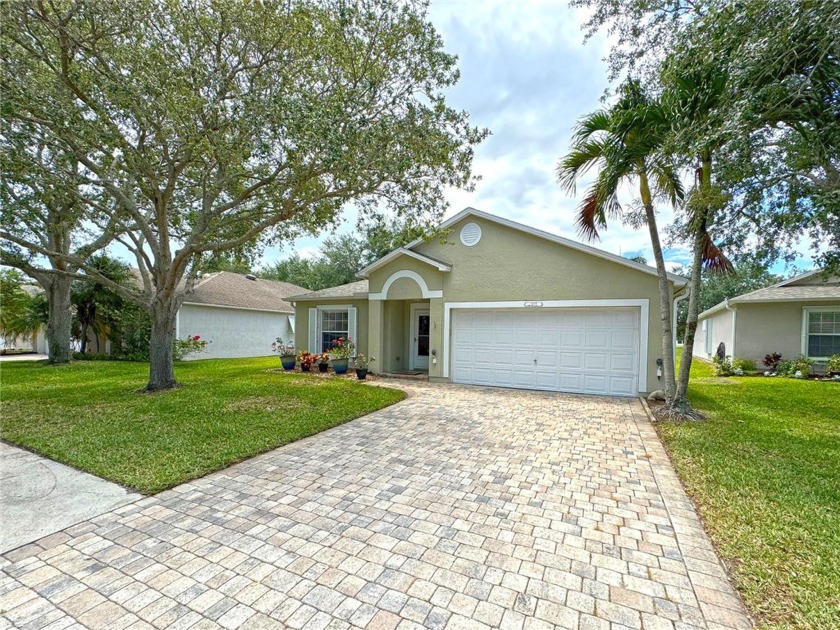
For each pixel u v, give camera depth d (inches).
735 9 181.3
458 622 95.5
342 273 1389.0
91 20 277.9
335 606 100.9
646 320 375.6
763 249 279.6
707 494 162.1
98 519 144.6
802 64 182.9
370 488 170.7
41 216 390.6
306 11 279.9
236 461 200.4
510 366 440.5
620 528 138.5
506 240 437.7
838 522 138.7
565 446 228.7
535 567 116.8
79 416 282.4
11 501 157.9
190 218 425.7
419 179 349.4
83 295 704.4
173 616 97.7
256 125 283.0
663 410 304.0
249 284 1024.2
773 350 577.6
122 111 307.0
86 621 96.0
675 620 96.2
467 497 162.4
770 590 105.5
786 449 216.7
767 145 222.8
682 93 230.7
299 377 494.0
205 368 601.0
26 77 285.0
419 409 323.6
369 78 306.2
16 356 872.9
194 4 289.9
